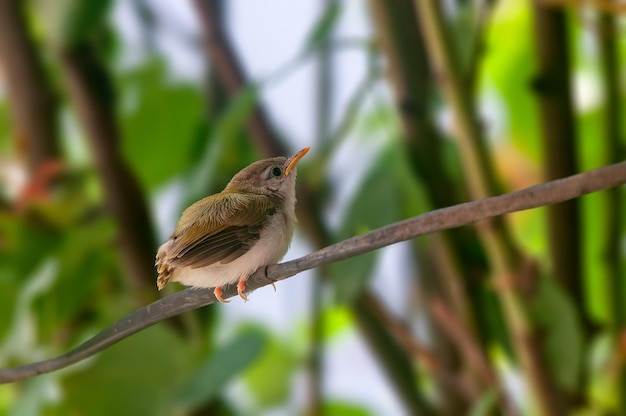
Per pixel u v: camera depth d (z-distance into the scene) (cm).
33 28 372
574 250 365
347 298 361
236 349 363
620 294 364
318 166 366
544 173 365
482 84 375
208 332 368
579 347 360
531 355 360
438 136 364
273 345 376
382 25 364
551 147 365
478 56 362
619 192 365
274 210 361
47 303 367
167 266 359
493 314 364
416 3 364
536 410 361
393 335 366
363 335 366
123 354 364
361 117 371
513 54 374
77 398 365
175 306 352
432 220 348
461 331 363
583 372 363
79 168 371
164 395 364
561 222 365
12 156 373
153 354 365
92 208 370
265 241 360
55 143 369
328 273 363
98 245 367
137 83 374
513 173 373
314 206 366
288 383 376
